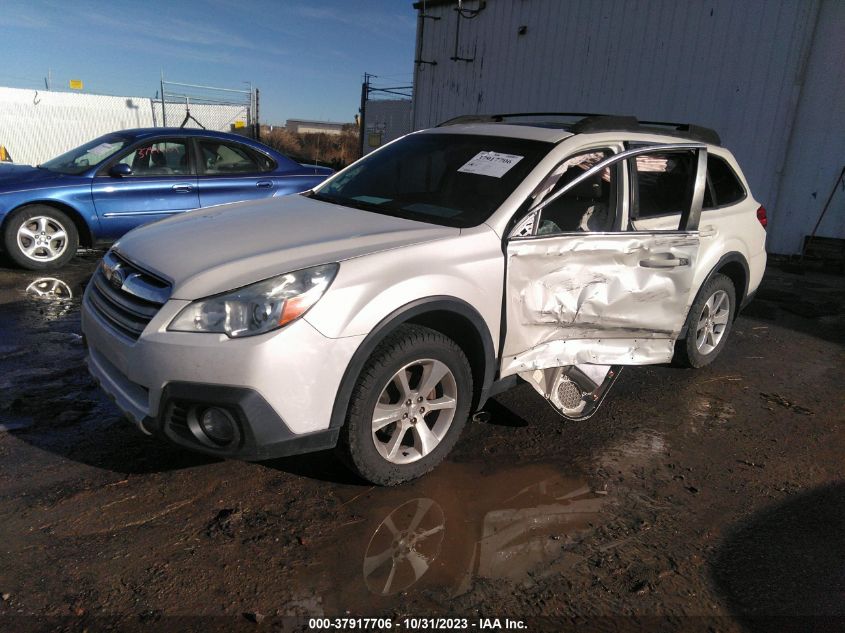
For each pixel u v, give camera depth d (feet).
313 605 7.36
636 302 11.58
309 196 13.00
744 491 10.54
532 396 13.71
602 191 11.89
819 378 16.07
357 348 8.55
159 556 7.98
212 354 7.93
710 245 14.43
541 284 10.50
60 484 9.36
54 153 61.87
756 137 31.37
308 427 8.42
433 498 9.67
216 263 8.68
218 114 65.57
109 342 8.92
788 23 29.60
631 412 13.29
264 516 8.92
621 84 36.65
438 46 49.06
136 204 23.09
